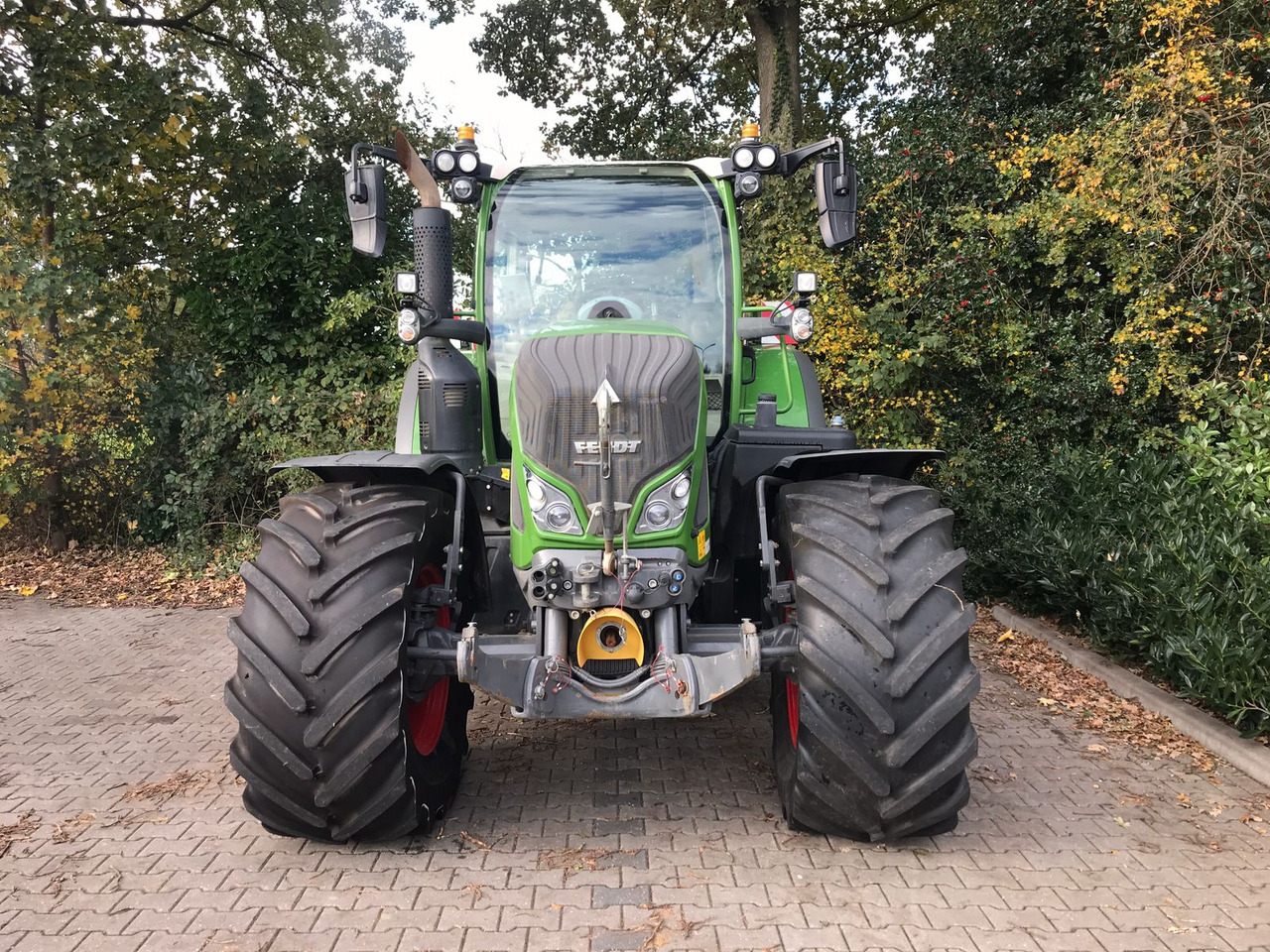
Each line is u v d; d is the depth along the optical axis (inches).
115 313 322.7
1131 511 209.3
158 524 343.6
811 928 100.4
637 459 115.6
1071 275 285.7
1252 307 244.4
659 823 127.2
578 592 115.7
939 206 301.3
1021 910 104.7
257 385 339.9
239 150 361.1
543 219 154.4
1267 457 197.6
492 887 109.7
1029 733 165.3
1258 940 99.3
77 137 317.4
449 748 131.1
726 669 109.9
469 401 145.5
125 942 99.0
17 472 316.2
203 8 396.5
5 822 129.3
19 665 212.7
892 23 539.5
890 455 124.0
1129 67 261.3
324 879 112.2
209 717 176.2
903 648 106.5
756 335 150.8
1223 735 156.1
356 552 111.8
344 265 363.9
